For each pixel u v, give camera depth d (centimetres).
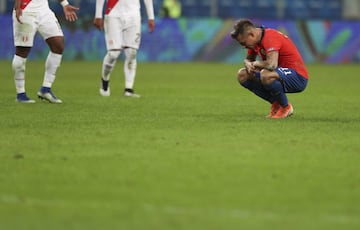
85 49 8788
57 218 1753
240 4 10006
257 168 2270
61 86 5506
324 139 2795
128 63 4638
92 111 3688
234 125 3147
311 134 2912
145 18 8950
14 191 1995
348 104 4334
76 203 1878
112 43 4534
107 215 1772
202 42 8988
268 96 3422
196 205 1855
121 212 1797
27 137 2808
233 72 7400
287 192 1988
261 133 2920
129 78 4669
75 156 2445
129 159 2398
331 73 7462
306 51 9100
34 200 1908
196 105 4134
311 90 5434
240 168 2269
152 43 8919
